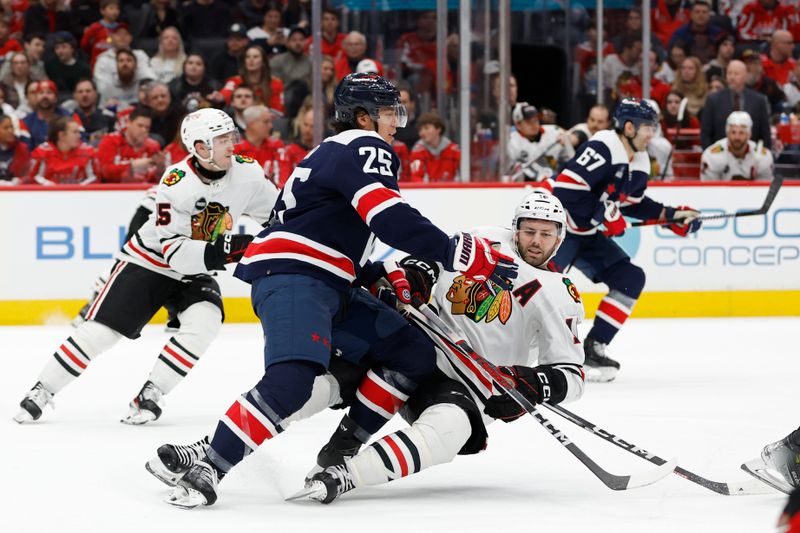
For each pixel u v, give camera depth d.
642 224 17.95
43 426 13.02
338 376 9.66
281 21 28.88
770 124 27.34
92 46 28.19
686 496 9.66
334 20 25.52
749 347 20.08
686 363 18.34
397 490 9.88
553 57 28.44
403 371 9.48
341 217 9.38
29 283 22.83
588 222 17.12
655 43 30.34
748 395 15.41
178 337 13.14
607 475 9.00
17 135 24.77
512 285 9.67
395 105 9.68
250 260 9.52
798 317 24.20
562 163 25.20
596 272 17.38
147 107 25.28
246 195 12.78
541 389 9.39
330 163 9.28
